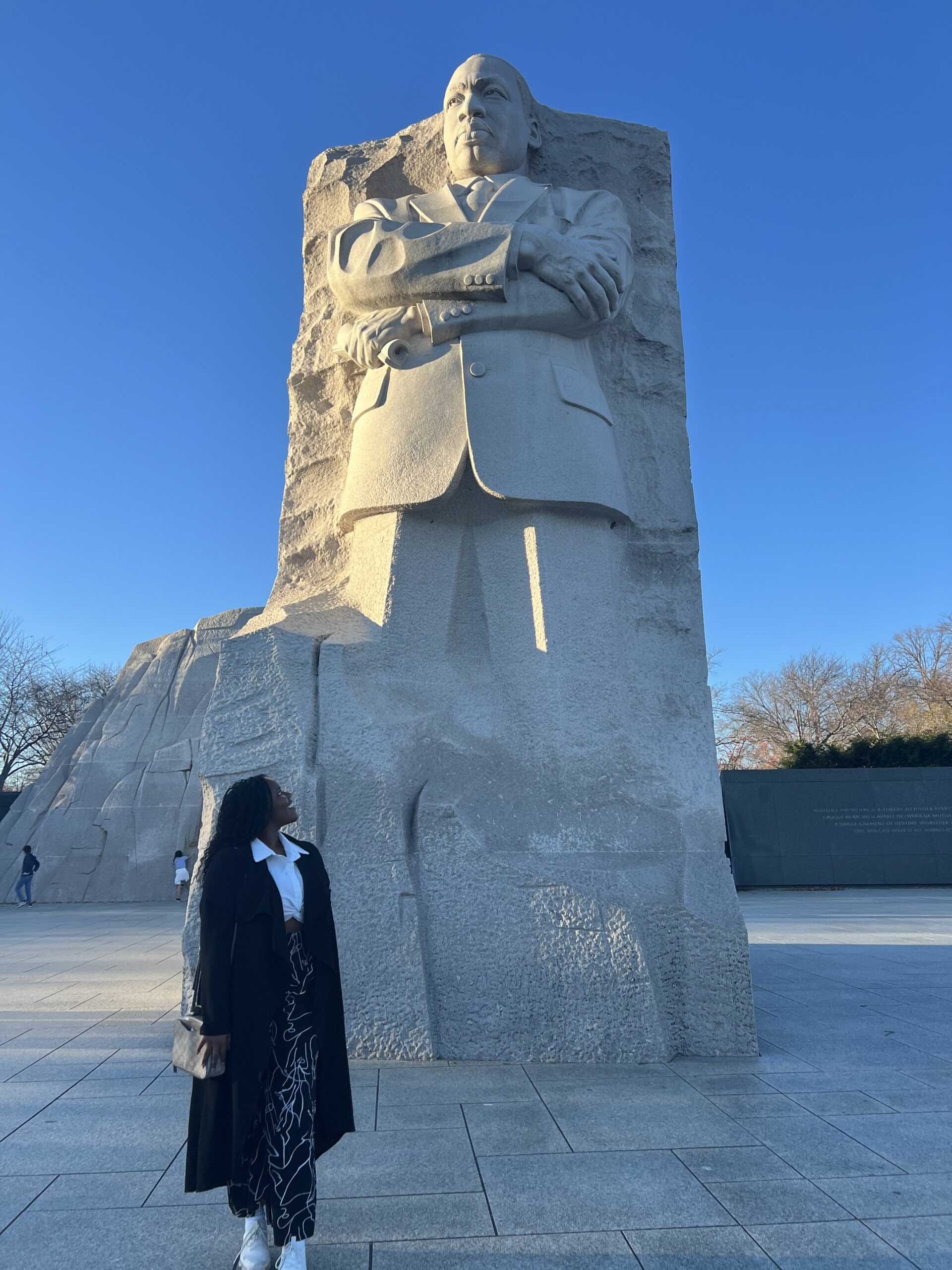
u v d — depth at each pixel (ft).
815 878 51.44
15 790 101.19
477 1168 9.02
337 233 16.87
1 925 37.91
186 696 58.70
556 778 14.23
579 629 14.88
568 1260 7.26
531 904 13.26
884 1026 15.15
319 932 7.68
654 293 18.08
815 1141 9.73
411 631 15.26
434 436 15.30
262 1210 7.35
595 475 15.24
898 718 108.58
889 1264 7.20
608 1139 9.77
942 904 41.14
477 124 17.21
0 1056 13.41
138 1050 13.74
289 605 16.43
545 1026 12.89
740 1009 13.44
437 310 15.61
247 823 7.69
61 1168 9.18
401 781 13.98
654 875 14.03
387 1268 7.15
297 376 19.56
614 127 18.99
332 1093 7.56
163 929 34.81
